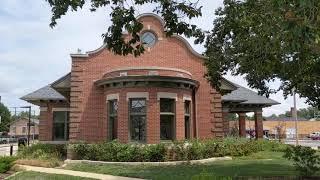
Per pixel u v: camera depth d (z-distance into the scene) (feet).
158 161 72.69
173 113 79.51
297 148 50.26
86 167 68.08
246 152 84.12
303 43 26.84
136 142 76.95
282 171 55.98
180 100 80.64
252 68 48.47
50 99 114.01
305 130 344.69
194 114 87.30
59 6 35.32
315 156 49.21
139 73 79.41
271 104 116.67
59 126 116.26
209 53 53.01
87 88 85.87
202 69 88.48
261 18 37.50
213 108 87.97
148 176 54.54
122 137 77.51
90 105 85.20
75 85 85.51
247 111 120.47
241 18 43.42
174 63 87.51
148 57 86.84
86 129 84.43
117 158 73.36
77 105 84.94
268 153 86.58
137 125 78.07
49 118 116.06
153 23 87.71
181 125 80.07
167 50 87.66
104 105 84.33
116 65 86.89
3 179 60.90
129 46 38.93
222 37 51.47
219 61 52.26
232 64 52.85
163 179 50.80
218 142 80.43
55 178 55.57
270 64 43.80
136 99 78.43
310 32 23.39
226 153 80.89
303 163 49.16
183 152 74.13
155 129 76.54
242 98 113.80
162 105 79.25
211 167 62.85
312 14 24.04
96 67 86.58
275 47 37.14
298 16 23.63
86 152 77.56
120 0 38.34
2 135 417.69
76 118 84.48
